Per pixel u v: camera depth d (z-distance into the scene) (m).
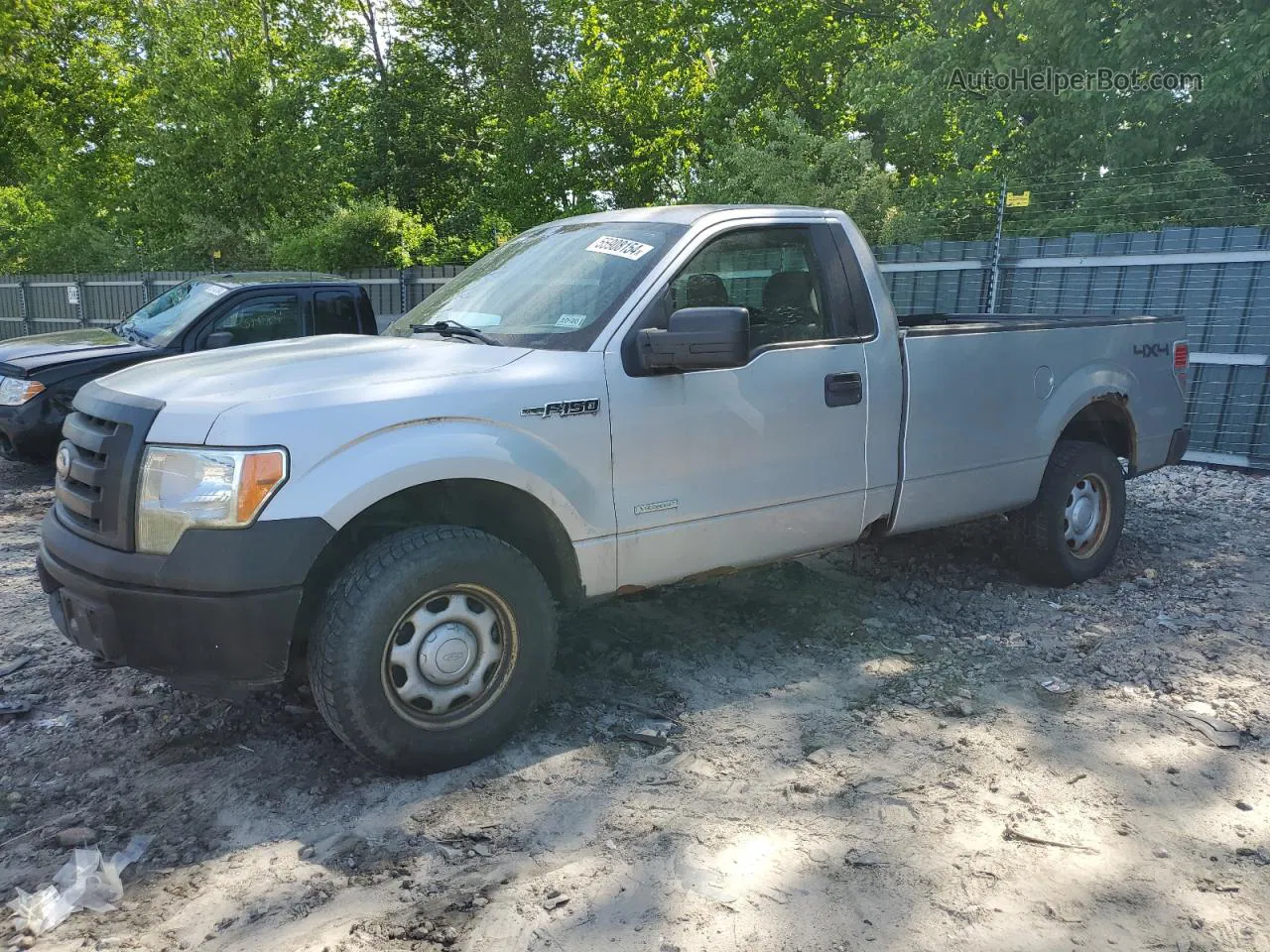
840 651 4.50
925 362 4.56
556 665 4.25
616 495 3.65
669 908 2.64
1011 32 14.09
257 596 2.96
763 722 3.78
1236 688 4.09
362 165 28.61
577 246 4.21
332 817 3.10
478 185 29.30
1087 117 13.23
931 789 3.27
